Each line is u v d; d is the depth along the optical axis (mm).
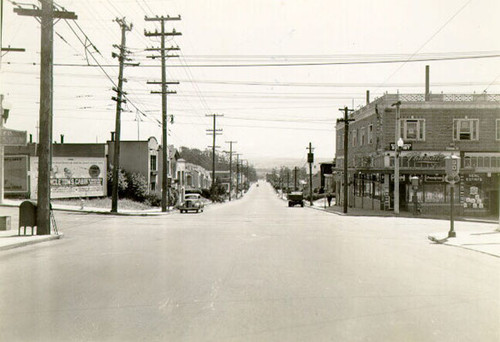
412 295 9086
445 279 10789
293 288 9570
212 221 30719
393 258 14086
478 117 44719
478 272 11883
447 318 7516
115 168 37031
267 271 11500
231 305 8195
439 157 43875
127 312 7754
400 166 44000
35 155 49219
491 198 43375
